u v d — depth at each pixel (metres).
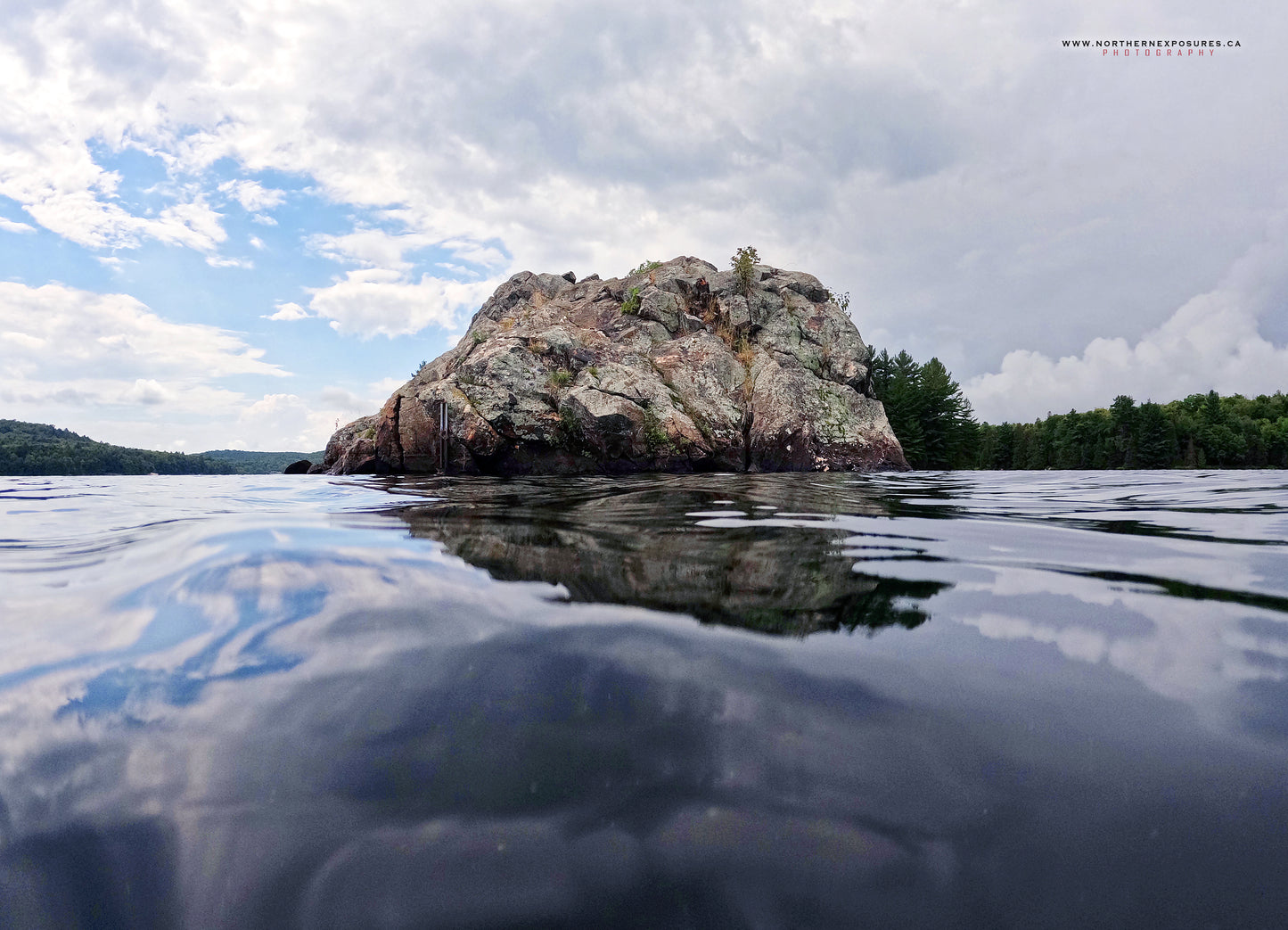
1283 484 8.29
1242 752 0.92
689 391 16.45
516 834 0.79
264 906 0.70
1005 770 0.89
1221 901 0.67
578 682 1.20
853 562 2.36
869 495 6.23
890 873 0.72
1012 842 0.75
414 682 1.20
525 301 23.77
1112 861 0.72
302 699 1.14
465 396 14.66
